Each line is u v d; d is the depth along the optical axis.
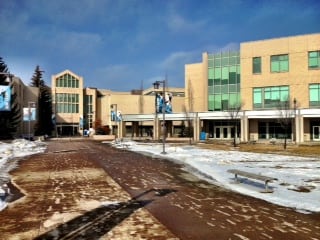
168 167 20.59
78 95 98.50
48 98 92.94
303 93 52.97
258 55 56.22
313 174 17.05
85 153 31.36
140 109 98.00
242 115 53.41
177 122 81.44
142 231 8.18
